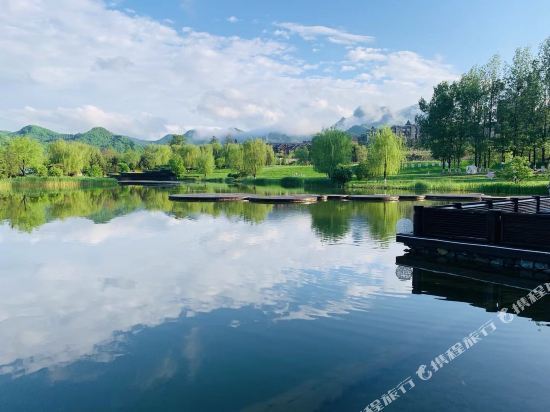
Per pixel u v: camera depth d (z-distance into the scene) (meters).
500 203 14.40
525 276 9.70
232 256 12.00
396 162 48.22
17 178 58.34
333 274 9.94
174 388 4.99
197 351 5.97
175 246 13.62
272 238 14.85
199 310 7.64
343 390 4.90
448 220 11.63
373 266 10.66
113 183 65.06
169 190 47.62
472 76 60.81
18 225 18.97
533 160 55.44
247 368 5.46
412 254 11.99
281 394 4.82
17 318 7.41
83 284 9.41
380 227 17.30
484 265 10.67
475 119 60.19
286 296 8.37
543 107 52.75
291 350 5.97
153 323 7.07
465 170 61.81
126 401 4.74
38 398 4.84
